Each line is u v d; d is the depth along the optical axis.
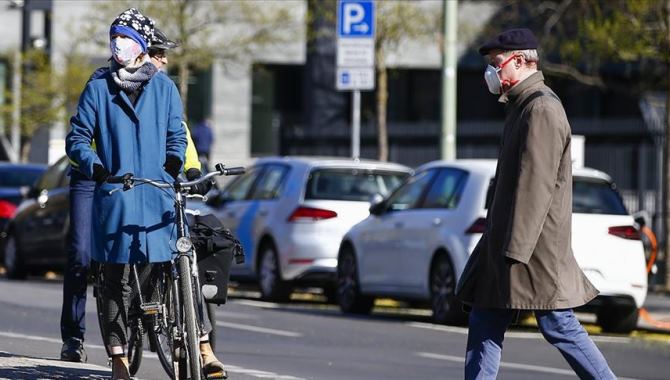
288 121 115.25
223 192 52.94
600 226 40.19
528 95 19.91
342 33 53.34
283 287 48.66
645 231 46.53
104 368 25.66
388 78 112.81
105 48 94.62
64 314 26.86
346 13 53.31
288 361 30.84
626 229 40.50
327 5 91.94
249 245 50.25
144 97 22.03
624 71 107.12
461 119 117.38
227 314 42.72
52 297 45.41
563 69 70.06
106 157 21.88
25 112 93.44
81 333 26.98
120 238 21.55
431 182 42.97
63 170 54.34
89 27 97.06
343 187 48.72
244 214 50.75
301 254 47.75
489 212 20.22
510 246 19.42
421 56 111.69
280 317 42.34
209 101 111.44
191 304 21.17
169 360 22.09
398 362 31.64
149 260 21.55
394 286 43.44
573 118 114.81
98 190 21.75
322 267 47.69
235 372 27.81
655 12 56.75
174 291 21.70
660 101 71.50
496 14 100.25
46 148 94.19
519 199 19.42
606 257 40.06
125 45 21.84
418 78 116.00
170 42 24.42
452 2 52.22
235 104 111.94
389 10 84.19
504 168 19.92
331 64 111.56
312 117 111.81
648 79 74.25
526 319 44.75
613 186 41.25
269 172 50.81
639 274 40.38
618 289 40.12
